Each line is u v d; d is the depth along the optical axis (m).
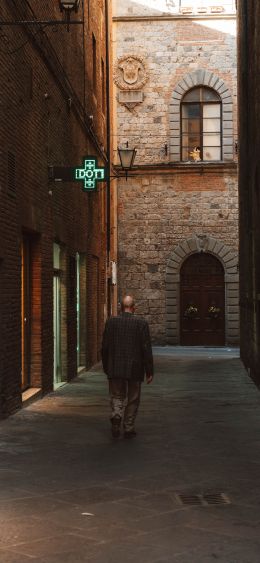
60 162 18.02
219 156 34.53
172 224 34.31
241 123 25.53
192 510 7.14
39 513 7.02
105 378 20.86
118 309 34.31
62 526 6.61
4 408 12.55
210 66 34.41
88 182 16.59
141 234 34.44
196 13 34.34
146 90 34.53
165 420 12.98
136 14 34.50
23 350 15.09
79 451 10.09
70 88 19.03
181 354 30.23
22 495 7.69
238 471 8.90
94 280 25.53
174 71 34.53
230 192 34.19
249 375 21.36
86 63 23.02
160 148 34.41
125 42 34.62
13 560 5.74
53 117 17.00
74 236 20.55
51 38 16.48
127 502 7.43
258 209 18.70
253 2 19.81
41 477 8.52
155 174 34.41
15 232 13.04
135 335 11.19
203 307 34.50
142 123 34.56
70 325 19.83
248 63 21.84
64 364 19.27
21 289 13.64
